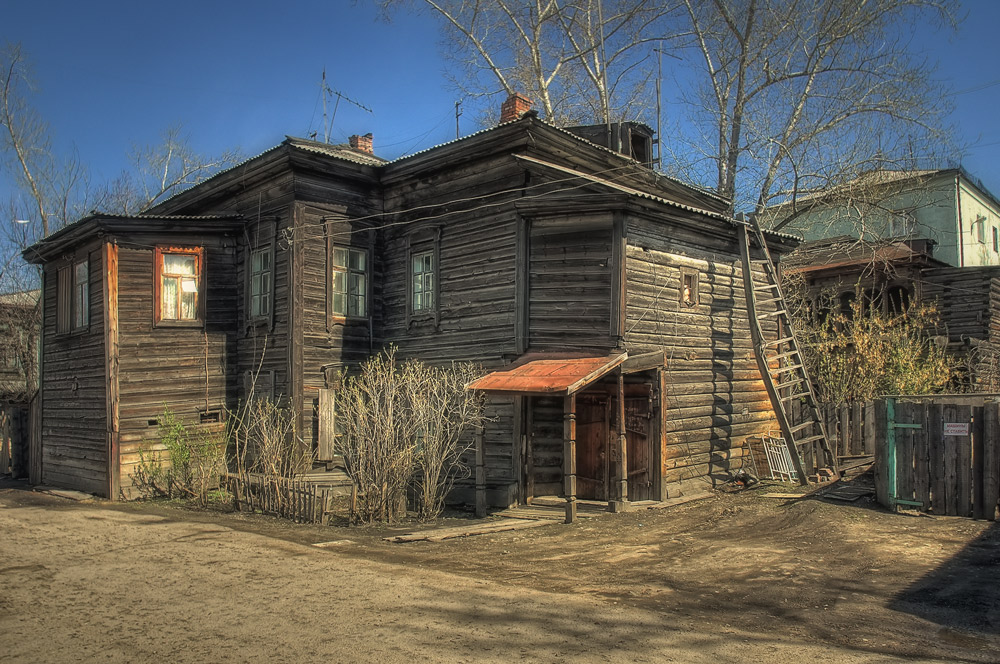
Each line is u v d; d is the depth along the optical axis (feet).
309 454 50.24
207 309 55.67
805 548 31.19
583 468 47.62
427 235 53.62
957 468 35.04
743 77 85.66
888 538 31.50
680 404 47.70
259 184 55.31
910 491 36.32
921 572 26.78
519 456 45.91
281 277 52.65
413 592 24.64
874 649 19.44
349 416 44.24
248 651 19.13
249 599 23.85
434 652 18.93
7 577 27.04
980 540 30.73
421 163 52.85
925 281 79.25
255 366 54.54
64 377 58.75
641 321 45.32
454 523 40.16
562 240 46.03
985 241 115.85
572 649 19.19
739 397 53.47
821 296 80.43
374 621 21.47
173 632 20.67
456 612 22.34
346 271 54.44
